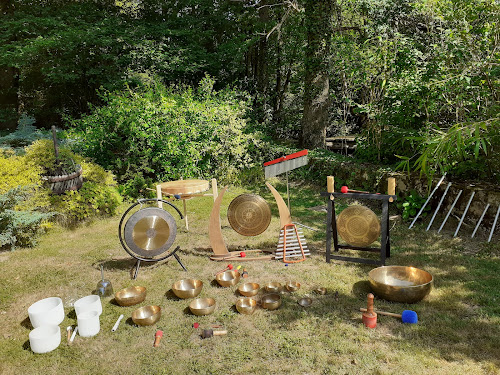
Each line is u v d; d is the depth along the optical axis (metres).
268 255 5.13
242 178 9.40
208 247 5.51
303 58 11.69
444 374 2.69
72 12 14.22
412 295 3.66
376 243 5.37
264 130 11.96
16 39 14.34
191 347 3.13
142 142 8.24
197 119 8.79
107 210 7.07
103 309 3.77
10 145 8.54
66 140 8.38
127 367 2.90
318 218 6.76
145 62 13.69
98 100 15.66
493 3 6.13
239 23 15.38
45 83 15.88
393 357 2.89
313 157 9.33
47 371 2.88
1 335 3.39
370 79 7.83
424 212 6.28
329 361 2.89
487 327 3.25
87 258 5.16
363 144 8.63
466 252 4.96
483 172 6.20
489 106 6.21
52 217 6.31
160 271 4.69
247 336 3.27
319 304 3.77
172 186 5.75
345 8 10.09
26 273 4.68
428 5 7.36
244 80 14.42
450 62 6.63
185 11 15.84
